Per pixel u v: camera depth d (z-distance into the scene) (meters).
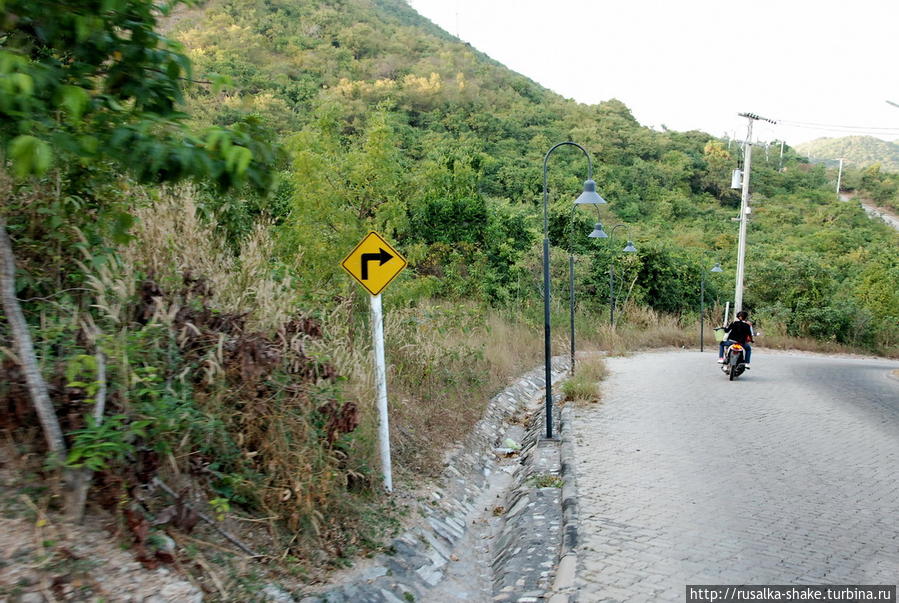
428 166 14.16
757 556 5.49
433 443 8.74
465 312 14.90
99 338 4.25
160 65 3.48
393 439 8.08
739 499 6.93
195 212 7.14
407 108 50.09
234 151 2.91
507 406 12.68
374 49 61.75
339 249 9.65
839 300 35.03
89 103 2.98
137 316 5.08
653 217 52.28
